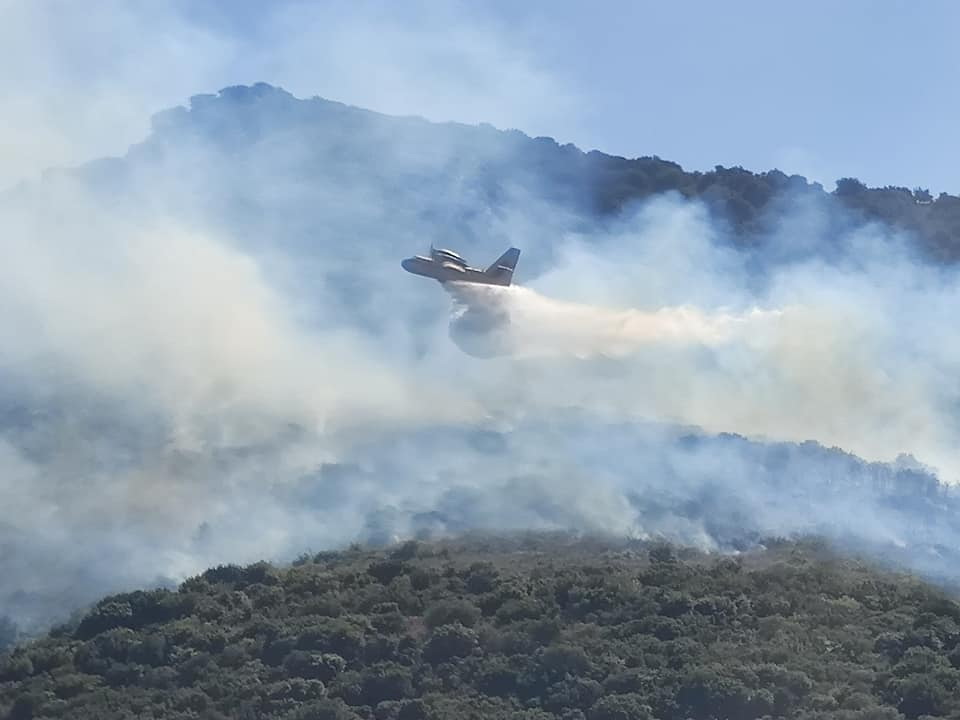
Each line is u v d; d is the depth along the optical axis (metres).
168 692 66.12
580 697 62.59
